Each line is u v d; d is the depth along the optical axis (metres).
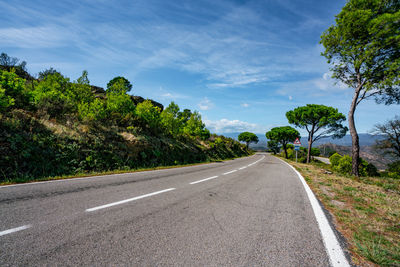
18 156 6.67
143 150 12.87
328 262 1.93
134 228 2.56
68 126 10.14
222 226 2.75
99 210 3.23
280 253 2.06
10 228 2.37
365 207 4.02
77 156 8.66
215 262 1.84
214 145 29.19
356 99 11.70
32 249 1.92
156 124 17.30
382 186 7.50
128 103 15.43
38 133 8.12
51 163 7.53
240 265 1.80
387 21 9.71
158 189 5.14
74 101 12.23
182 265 1.77
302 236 2.51
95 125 11.83
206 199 4.26
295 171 11.38
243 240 2.33
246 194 4.89
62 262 1.74
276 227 2.78
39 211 3.04
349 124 11.81
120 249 2.01
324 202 4.36
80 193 4.34
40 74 18.83
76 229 2.44
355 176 10.21
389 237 2.61
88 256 1.85
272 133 47.62
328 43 12.36
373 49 10.19
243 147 55.38
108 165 9.66
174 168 11.60
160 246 2.11
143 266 1.73
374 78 10.99
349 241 2.43
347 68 12.21
